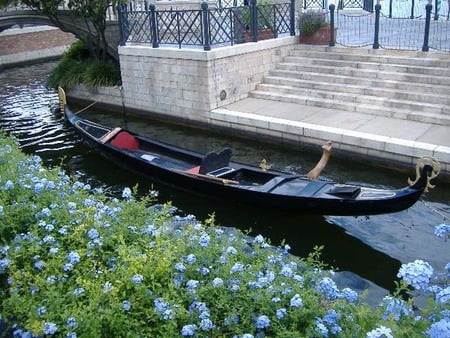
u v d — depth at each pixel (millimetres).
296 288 3209
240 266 3438
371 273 6195
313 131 9555
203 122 11656
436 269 6062
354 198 6434
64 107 10875
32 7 14539
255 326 3025
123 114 13648
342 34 14094
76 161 10352
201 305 3092
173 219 4961
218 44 11922
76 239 3910
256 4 12172
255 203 7242
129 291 3309
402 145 8422
